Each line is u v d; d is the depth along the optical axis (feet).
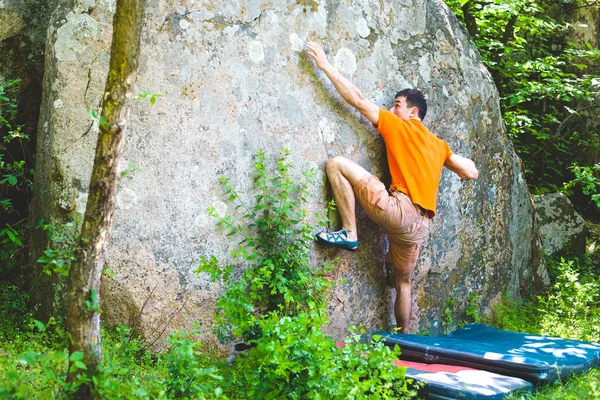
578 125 30.71
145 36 13.73
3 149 15.84
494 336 16.75
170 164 13.93
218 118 14.53
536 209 25.41
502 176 20.35
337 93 16.34
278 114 15.37
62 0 13.75
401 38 17.85
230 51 14.71
